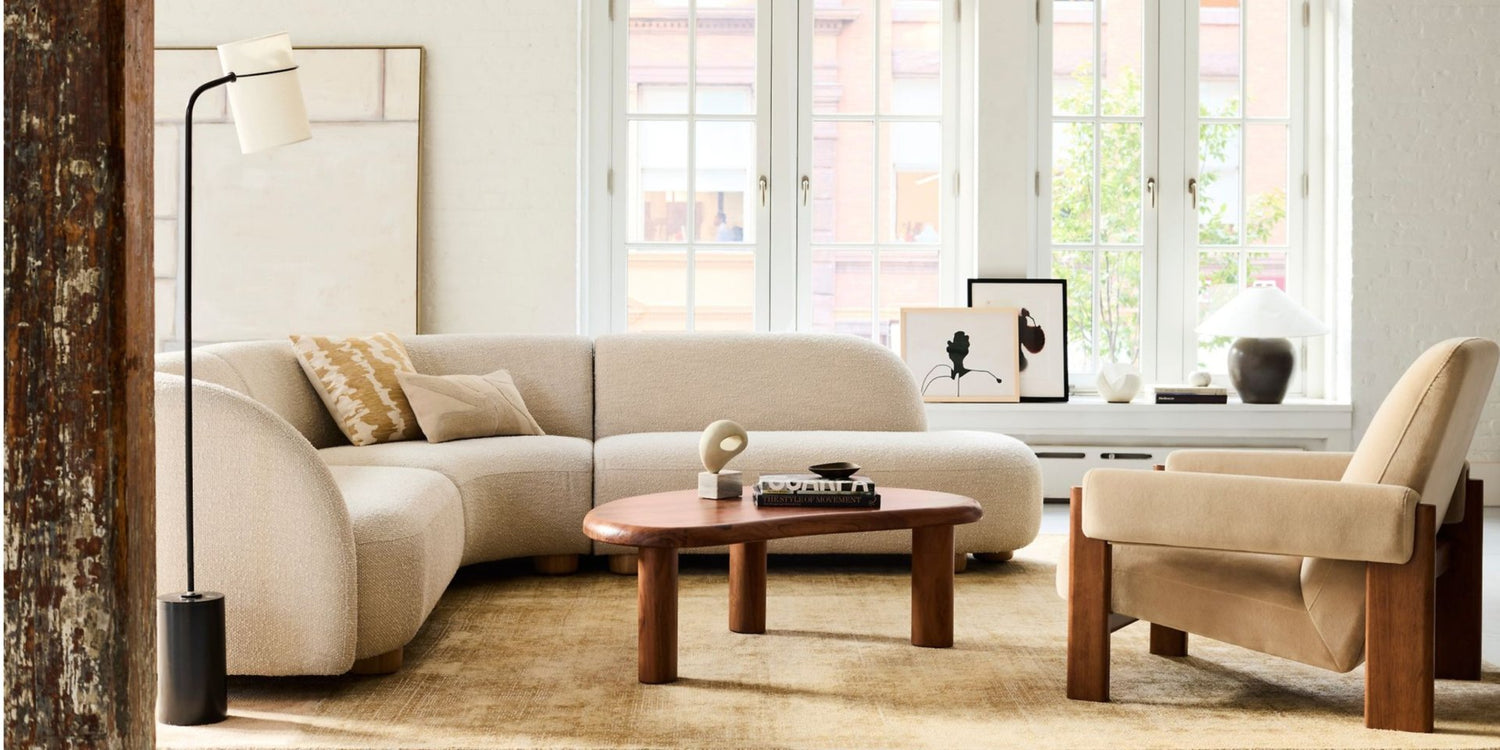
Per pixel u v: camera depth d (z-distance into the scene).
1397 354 5.76
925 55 6.05
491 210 5.80
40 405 1.82
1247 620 2.48
